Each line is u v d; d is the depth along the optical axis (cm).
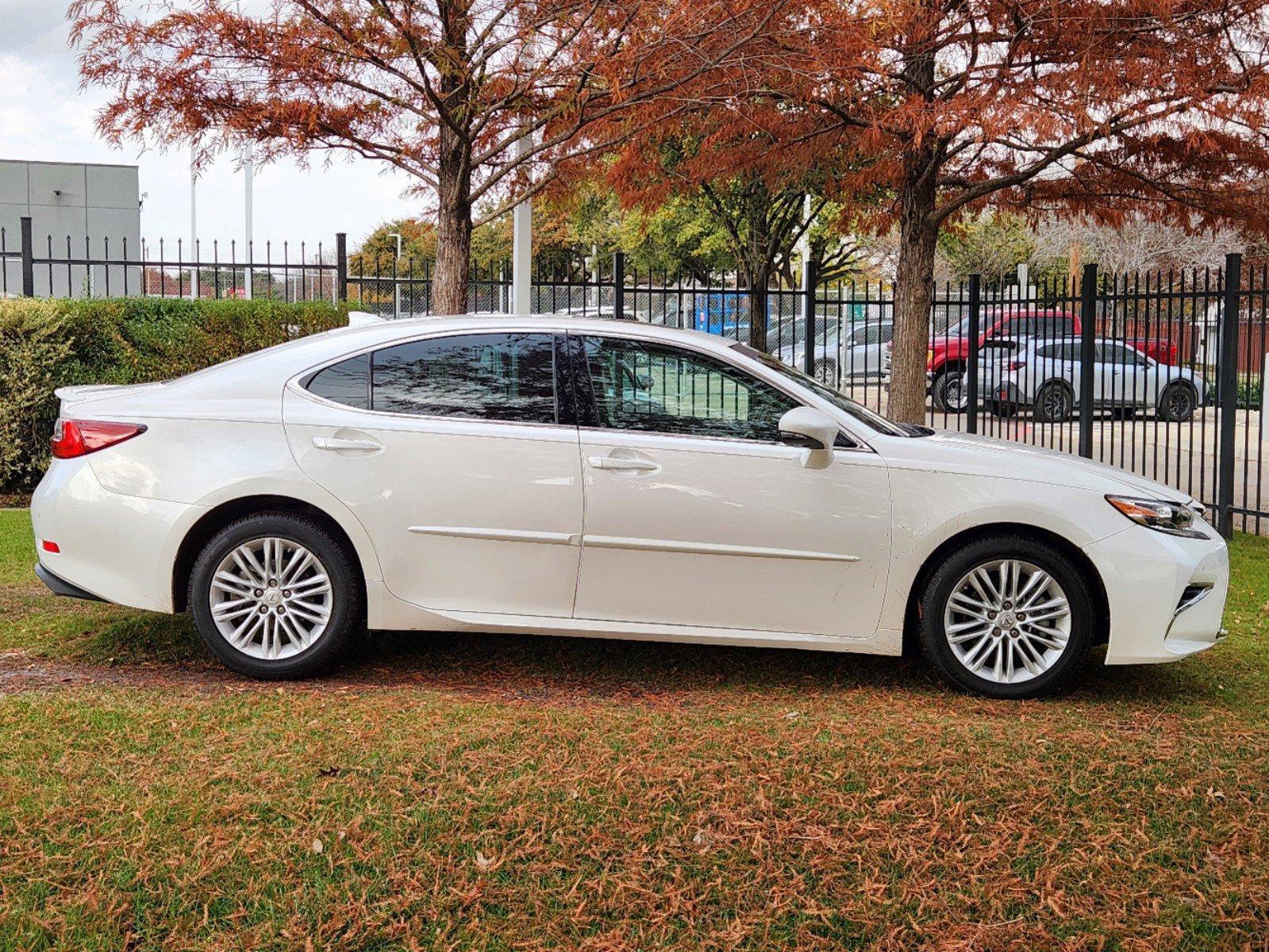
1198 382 2002
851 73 809
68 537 509
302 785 387
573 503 499
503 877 342
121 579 507
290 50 732
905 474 500
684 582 502
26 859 337
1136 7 777
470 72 751
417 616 506
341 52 734
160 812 365
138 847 344
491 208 996
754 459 500
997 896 343
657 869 349
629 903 333
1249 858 365
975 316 1249
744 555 498
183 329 1145
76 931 309
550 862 349
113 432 512
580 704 483
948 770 412
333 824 362
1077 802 395
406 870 342
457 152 827
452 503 500
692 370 512
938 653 504
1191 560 498
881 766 413
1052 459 522
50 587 516
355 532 500
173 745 419
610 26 716
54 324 1080
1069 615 498
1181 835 378
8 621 599
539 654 565
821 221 2459
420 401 512
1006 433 1650
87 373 1105
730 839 364
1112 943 326
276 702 470
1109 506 498
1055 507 495
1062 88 782
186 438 507
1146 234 3322
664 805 382
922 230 989
